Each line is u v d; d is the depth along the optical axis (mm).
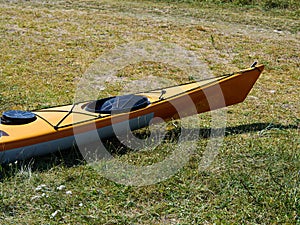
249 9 9148
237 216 3523
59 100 5238
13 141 3889
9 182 3742
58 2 9258
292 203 3604
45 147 4008
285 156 4137
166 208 3588
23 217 3475
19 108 5020
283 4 9242
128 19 8219
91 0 9547
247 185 3783
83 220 3467
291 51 7023
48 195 3643
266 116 5004
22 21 7855
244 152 4211
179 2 9609
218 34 7602
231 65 6488
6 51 6637
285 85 5898
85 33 7418
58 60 6414
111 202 3627
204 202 3648
